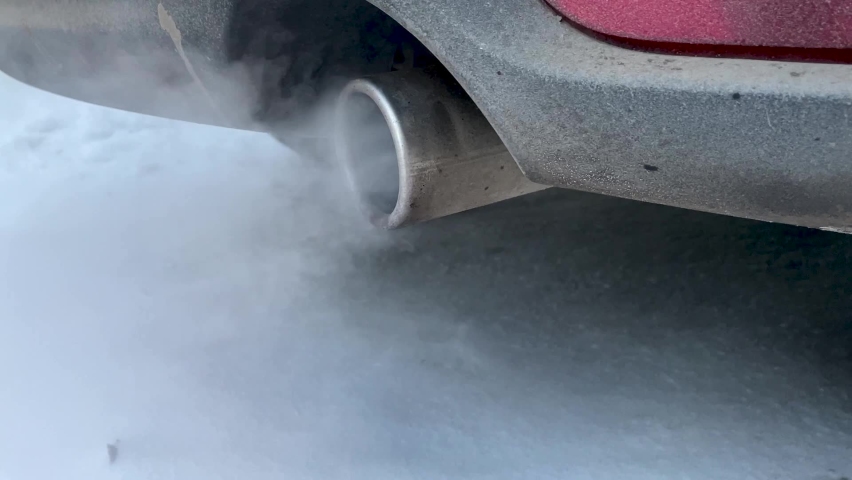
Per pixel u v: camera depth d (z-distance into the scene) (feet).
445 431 4.44
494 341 5.29
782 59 2.86
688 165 3.05
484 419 4.52
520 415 4.54
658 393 4.66
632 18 3.10
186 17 4.22
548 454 4.22
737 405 4.51
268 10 4.06
